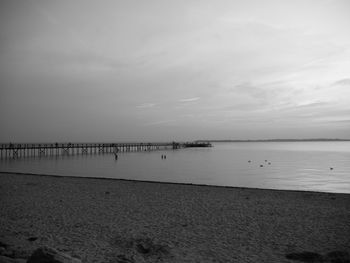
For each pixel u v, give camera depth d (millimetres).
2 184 15406
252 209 10438
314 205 11102
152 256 6078
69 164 37656
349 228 8242
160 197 12469
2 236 7148
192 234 7668
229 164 38562
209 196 12734
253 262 5863
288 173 28203
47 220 8805
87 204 11023
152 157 54062
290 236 7566
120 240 7047
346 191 18250
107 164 37969
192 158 51406
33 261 4172
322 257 6000
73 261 4359
